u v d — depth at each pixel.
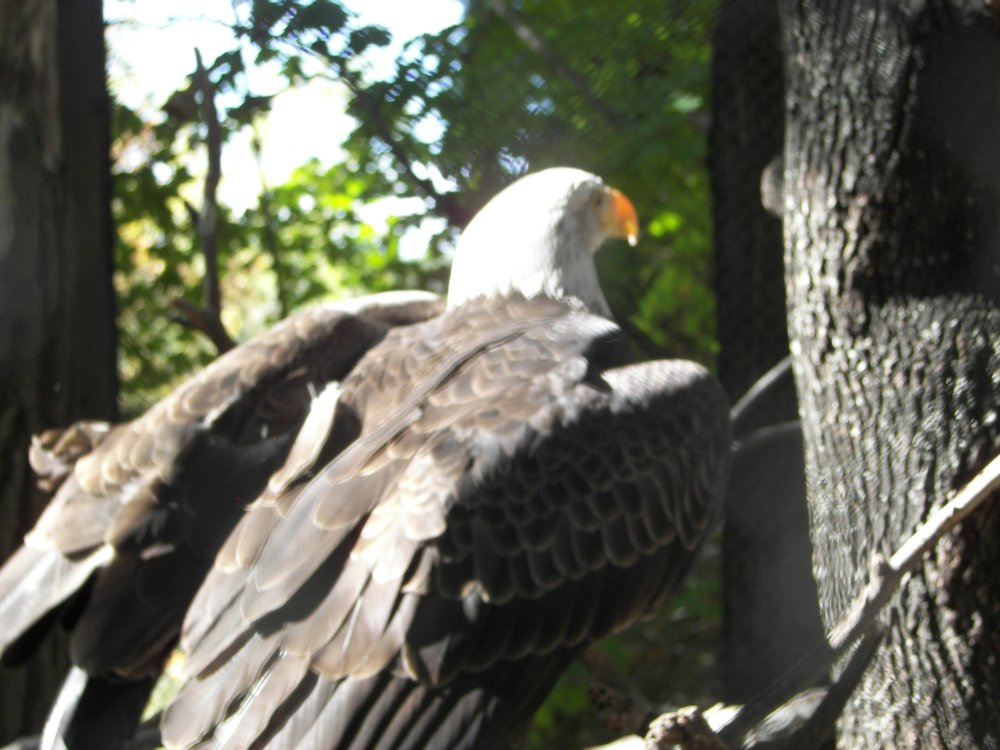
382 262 13.92
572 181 6.34
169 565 4.77
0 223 7.44
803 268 5.99
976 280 5.65
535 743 12.94
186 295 11.97
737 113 8.74
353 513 4.50
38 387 7.44
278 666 4.31
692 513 5.15
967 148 5.65
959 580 5.52
